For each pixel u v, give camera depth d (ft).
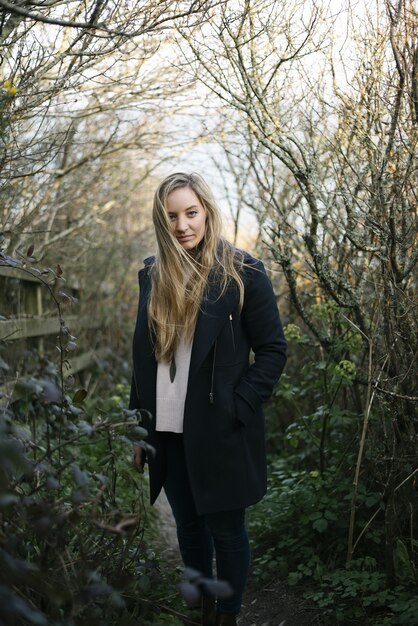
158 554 10.11
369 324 11.20
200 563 8.73
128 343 24.68
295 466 13.64
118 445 13.56
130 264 24.84
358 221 10.53
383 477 10.08
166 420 8.20
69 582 6.20
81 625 5.74
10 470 6.00
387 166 9.82
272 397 15.75
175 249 8.24
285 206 14.33
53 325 16.43
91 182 17.83
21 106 9.84
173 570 9.51
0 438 5.16
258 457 8.34
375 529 10.06
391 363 9.68
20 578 5.15
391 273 9.41
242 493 8.04
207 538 8.77
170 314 8.20
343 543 10.14
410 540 9.60
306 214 13.52
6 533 6.18
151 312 8.31
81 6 9.07
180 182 8.40
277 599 9.74
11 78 9.32
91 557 7.29
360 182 9.73
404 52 9.33
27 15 6.88
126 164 20.27
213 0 9.52
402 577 8.89
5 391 9.94
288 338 12.25
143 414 8.36
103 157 17.11
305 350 13.96
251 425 8.29
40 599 6.18
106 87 13.42
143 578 7.27
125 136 16.58
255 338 8.45
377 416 10.40
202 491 7.97
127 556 7.77
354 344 11.10
